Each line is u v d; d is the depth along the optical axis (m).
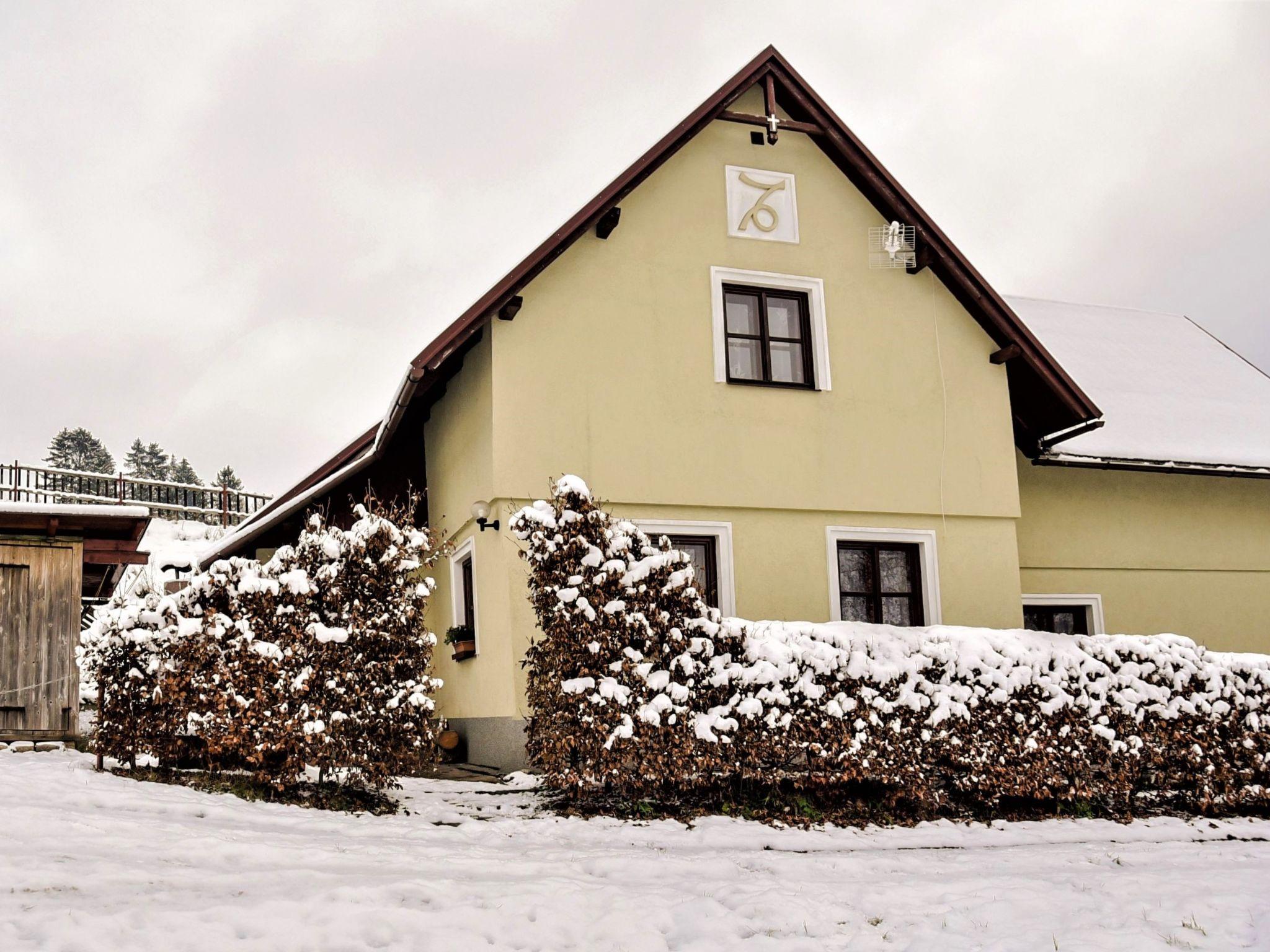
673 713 9.22
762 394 13.40
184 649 9.15
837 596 13.26
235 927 5.71
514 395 12.26
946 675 10.11
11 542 12.95
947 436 14.14
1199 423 17.22
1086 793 10.40
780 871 7.74
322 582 9.32
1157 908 6.88
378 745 9.30
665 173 13.58
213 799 9.04
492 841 8.38
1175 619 16.17
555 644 9.29
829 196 14.37
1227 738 11.05
